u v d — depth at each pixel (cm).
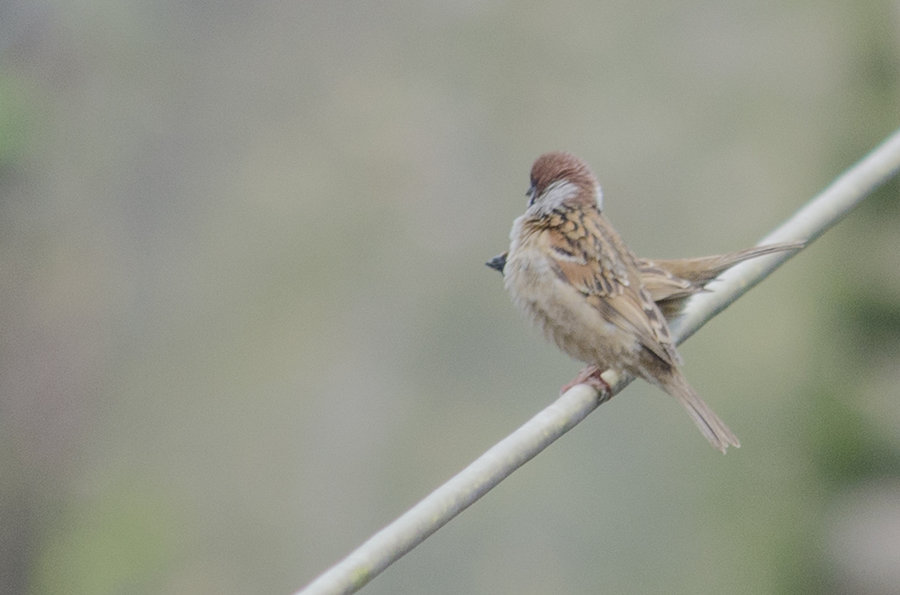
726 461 1170
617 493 1143
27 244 1463
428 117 1354
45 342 1434
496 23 1405
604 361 843
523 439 646
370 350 1217
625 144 1331
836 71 1389
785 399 1213
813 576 1161
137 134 1452
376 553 570
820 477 1206
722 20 1424
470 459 1151
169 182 1417
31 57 1491
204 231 1366
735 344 1247
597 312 831
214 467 1227
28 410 1413
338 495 1170
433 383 1191
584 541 1122
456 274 1242
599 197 888
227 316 1296
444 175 1312
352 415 1195
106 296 1402
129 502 1260
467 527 1128
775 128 1343
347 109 1382
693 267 830
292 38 1444
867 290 1304
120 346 1378
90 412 1402
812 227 820
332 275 1270
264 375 1239
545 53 1391
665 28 1413
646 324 808
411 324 1220
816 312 1285
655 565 1122
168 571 1198
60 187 1466
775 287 1290
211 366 1280
